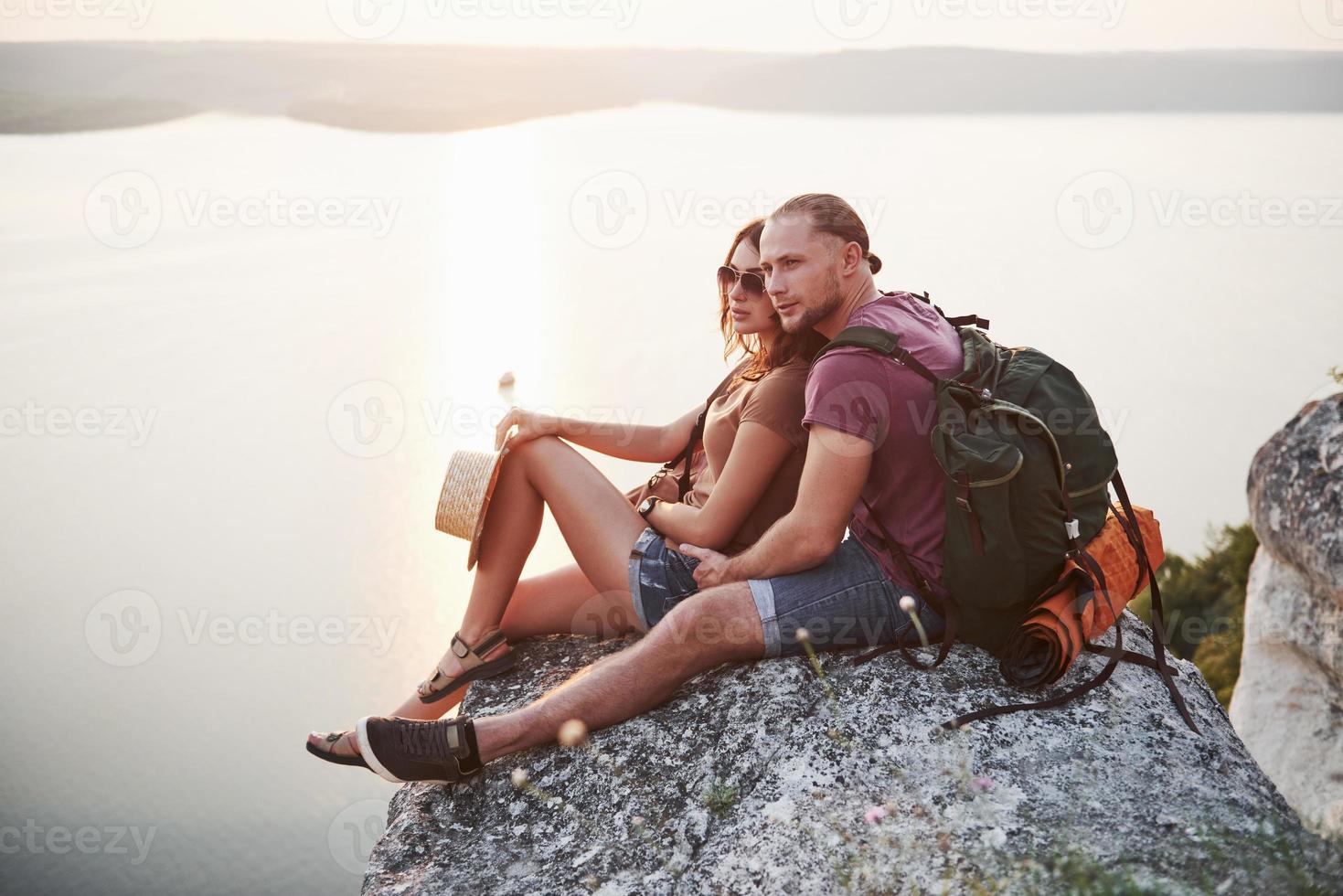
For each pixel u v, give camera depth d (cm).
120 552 2962
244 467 3619
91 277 7175
